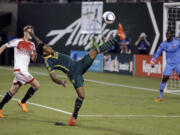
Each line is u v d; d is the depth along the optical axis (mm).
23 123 20641
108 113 24625
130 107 27484
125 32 59438
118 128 19984
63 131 18844
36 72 55344
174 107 28203
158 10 56125
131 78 50625
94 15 63094
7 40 70562
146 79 49906
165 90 39000
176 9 49219
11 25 70938
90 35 63781
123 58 55688
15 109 25000
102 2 62125
